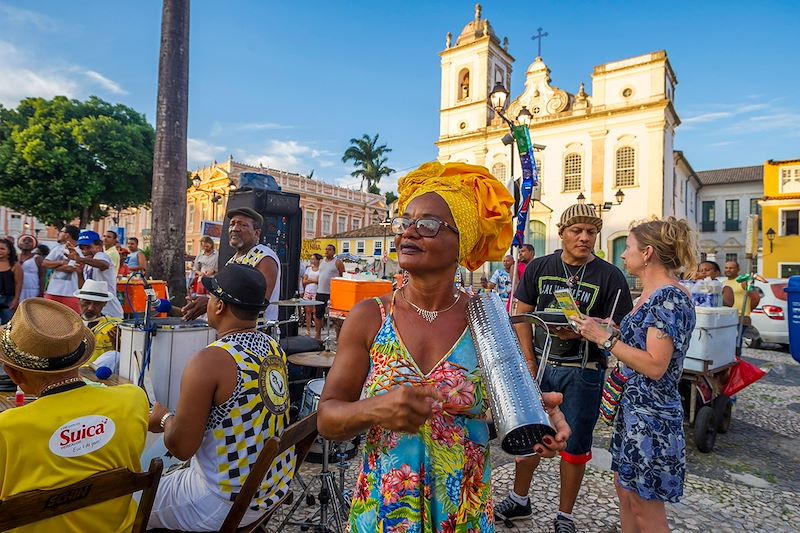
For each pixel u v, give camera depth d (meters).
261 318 3.43
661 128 24.22
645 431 2.07
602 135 25.78
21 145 23.73
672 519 2.98
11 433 1.39
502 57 31.59
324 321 10.93
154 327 2.72
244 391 1.88
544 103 27.94
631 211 24.89
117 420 1.60
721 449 4.25
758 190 38.28
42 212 24.94
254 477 1.72
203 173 38.12
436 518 1.18
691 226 2.18
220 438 1.85
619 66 25.42
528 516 2.95
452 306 1.31
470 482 1.22
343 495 2.82
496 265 23.41
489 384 1.11
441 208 1.27
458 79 31.27
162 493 1.91
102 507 1.53
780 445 4.34
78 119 25.73
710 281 4.93
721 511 3.10
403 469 1.19
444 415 1.19
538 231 27.67
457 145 30.80
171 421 1.81
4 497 1.38
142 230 42.78
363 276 7.48
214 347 1.87
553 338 2.73
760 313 9.24
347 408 1.04
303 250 22.94
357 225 44.00
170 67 6.62
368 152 45.31
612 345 2.11
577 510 3.07
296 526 2.73
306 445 2.18
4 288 5.74
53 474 1.44
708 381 4.42
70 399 1.52
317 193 40.44
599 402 2.73
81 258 5.39
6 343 1.49
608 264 2.84
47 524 1.41
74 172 24.16
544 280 2.92
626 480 2.13
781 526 2.93
